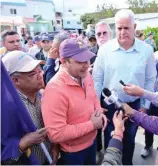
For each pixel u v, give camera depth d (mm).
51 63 3059
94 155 2184
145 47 2752
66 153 1952
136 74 2695
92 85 2148
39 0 28906
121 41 2656
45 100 1811
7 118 1383
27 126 1506
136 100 2762
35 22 25016
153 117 1942
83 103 1917
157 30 15336
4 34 3646
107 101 2207
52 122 1771
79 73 1858
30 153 1570
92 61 3326
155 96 2338
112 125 2471
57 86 1827
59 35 3080
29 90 1796
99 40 4152
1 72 1332
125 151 2580
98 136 3312
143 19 19625
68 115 1880
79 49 1812
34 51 6273
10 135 1453
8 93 1384
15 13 27484
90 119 1941
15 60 1740
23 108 1442
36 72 1781
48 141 1913
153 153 3648
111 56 2752
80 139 1944
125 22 2584
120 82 2506
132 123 2447
